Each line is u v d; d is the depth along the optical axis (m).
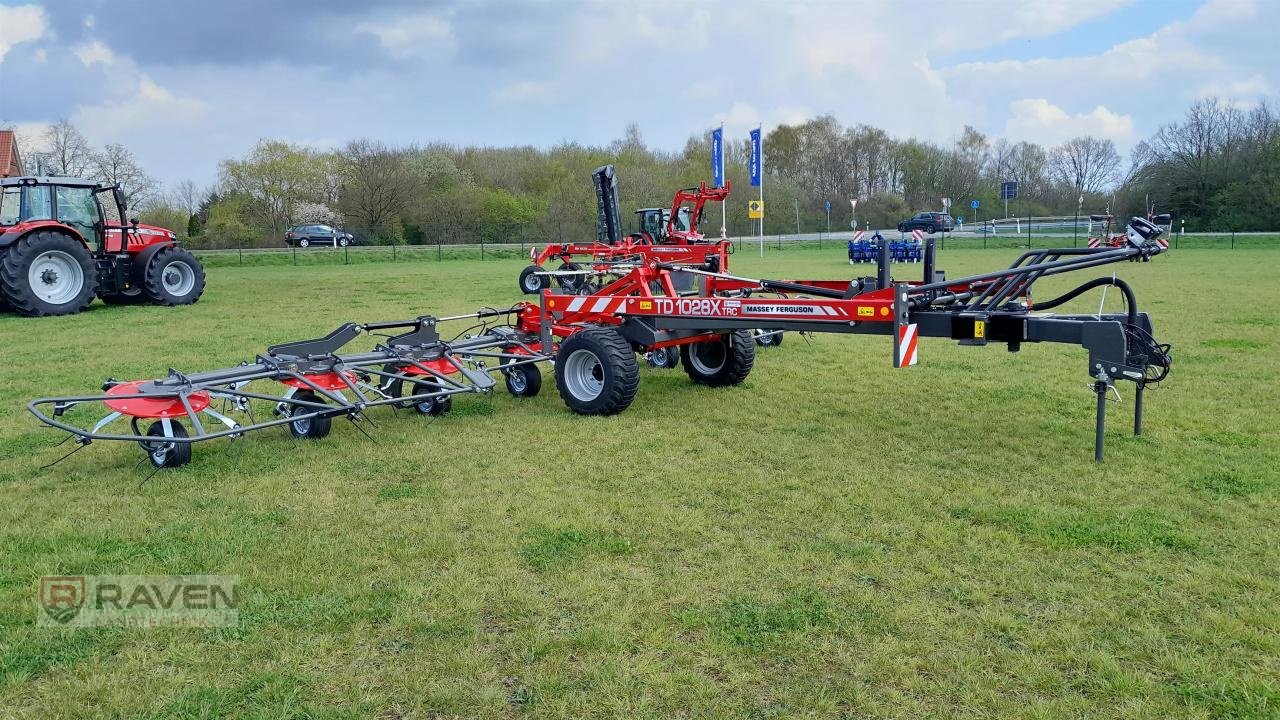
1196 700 2.92
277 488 5.21
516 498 4.99
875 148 71.75
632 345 7.86
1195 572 3.87
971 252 35.44
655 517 4.65
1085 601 3.62
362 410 6.80
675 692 2.99
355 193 48.38
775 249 42.56
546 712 2.89
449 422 6.84
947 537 4.31
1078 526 4.42
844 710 2.89
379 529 4.52
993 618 3.46
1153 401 7.27
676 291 8.68
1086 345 5.36
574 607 3.61
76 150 43.22
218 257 34.66
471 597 3.70
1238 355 9.40
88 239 15.80
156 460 5.57
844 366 9.24
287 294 19.02
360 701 2.96
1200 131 48.16
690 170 59.34
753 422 6.78
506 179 57.53
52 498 5.05
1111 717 2.83
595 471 5.52
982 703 2.91
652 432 6.50
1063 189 65.31
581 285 11.70
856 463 5.63
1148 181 50.19
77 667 3.21
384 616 3.55
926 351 10.16
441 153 58.19
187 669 3.18
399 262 35.12
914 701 2.93
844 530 4.44
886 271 5.96
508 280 23.23
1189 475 5.24
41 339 11.84
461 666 3.16
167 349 10.88
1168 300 14.84
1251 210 45.47
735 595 3.70
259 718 2.87
